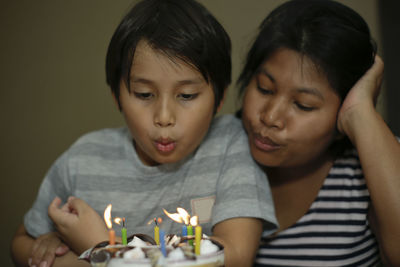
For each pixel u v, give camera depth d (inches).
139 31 33.8
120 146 42.9
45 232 41.8
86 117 70.6
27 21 70.0
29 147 72.1
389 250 37.2
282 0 64.4
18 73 71.0
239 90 43.6
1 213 73.0
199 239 24.0
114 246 24.5
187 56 33.0
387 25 63.2
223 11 65.6
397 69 63.2
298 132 35.8
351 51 36.2
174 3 36.3
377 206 36.6
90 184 41.1
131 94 34.7
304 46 34.5
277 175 43.9
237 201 35.7
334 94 36.2
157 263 22.4
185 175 40.5
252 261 33.4
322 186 42.8
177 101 34.3
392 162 36.2
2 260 72.8
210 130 42.8
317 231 42.4
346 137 42.1
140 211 40.1
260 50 37.4
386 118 64.3
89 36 69.3
